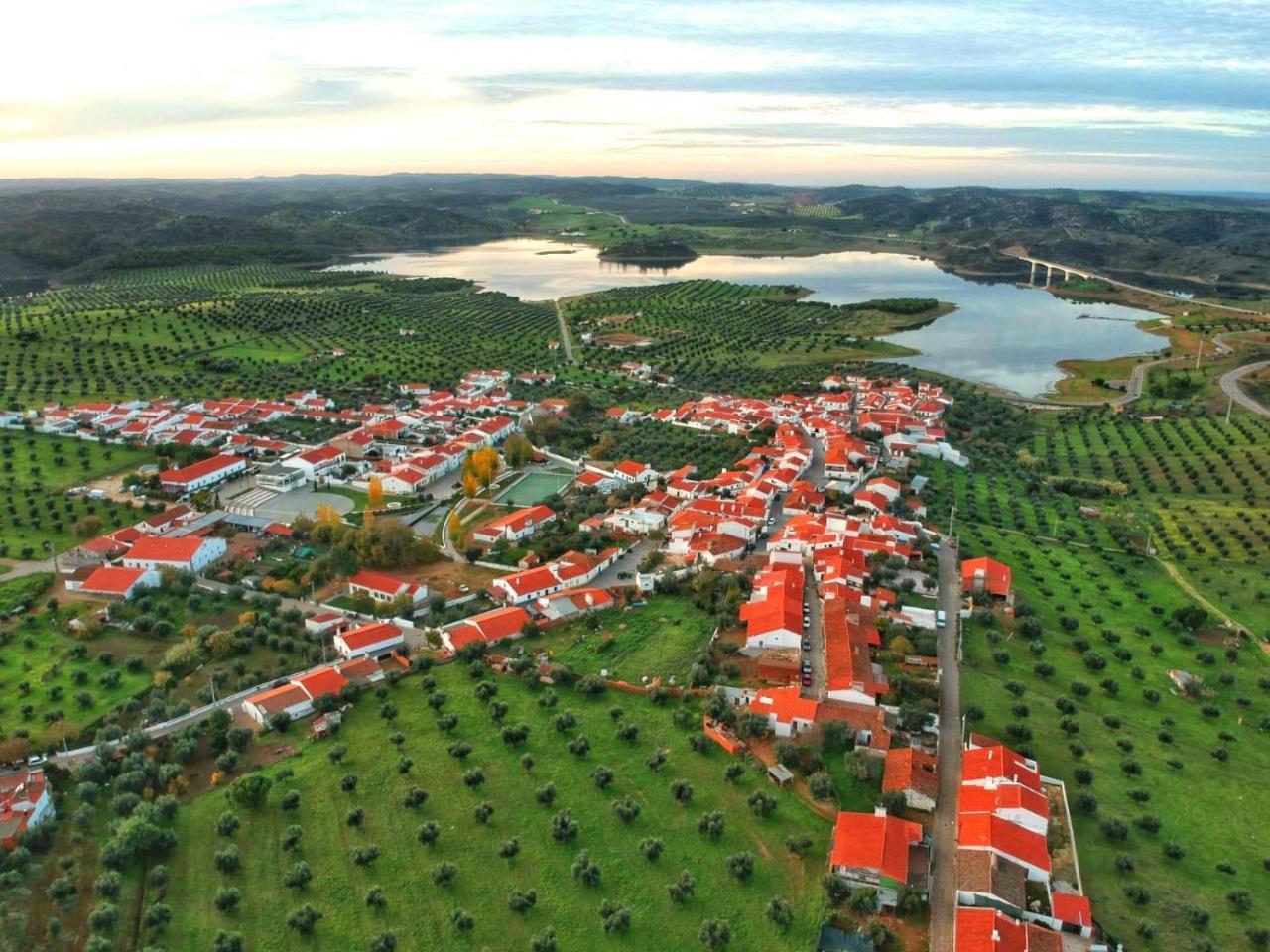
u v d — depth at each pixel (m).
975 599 172.38
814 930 97.81
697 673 143.62
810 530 199.12
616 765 126.19
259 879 106.69
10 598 176.12
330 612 173.38
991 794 111.81
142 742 129.88
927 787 115.50
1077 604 180.12
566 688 145.25
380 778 123.69
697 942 97.50
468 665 151.38
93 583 179.38
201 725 136.12
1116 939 95.75
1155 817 113.31
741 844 110.81
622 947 97.00
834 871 103.38
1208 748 134.38
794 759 122.94
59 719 136.12
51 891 102.69
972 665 150.00
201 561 192.25
